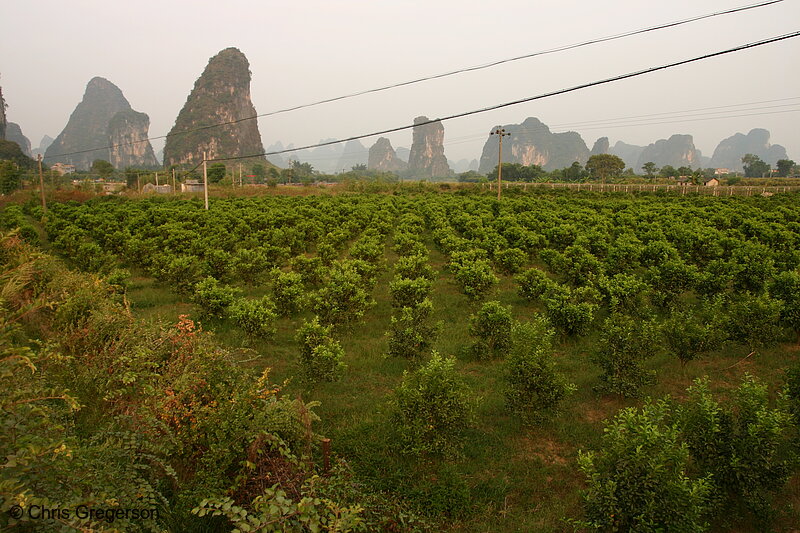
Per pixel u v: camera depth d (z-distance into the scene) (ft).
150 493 16.74
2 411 13.76
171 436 19.63
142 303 52.75
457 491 21.89
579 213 105.09
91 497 13.39
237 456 19.89
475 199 157.38
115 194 207.51
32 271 35.99
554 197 181.06
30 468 13.15
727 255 66.59
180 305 52.95
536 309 51.03
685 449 17.97
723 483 20.47
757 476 19.66
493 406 30.42
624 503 17.70
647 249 61.77
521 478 23.50
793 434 25.89
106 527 14.05
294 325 46.14
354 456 25.00
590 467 18.69
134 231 90.84
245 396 20.76
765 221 93.91
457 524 20.48
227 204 147.33
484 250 66.39
